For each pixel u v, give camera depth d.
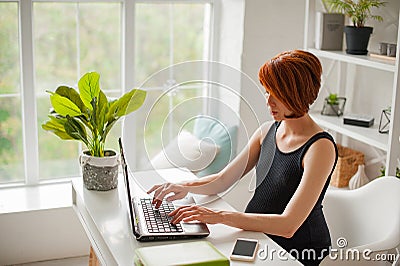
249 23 3.62
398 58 2.67
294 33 3.74
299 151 2.34
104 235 2.15
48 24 3.50
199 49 3.87
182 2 3.74
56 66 3.57
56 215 3.36
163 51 3.79
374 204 2.54
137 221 2.19
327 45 3.31
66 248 3.42
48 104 3.60
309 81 2.25
